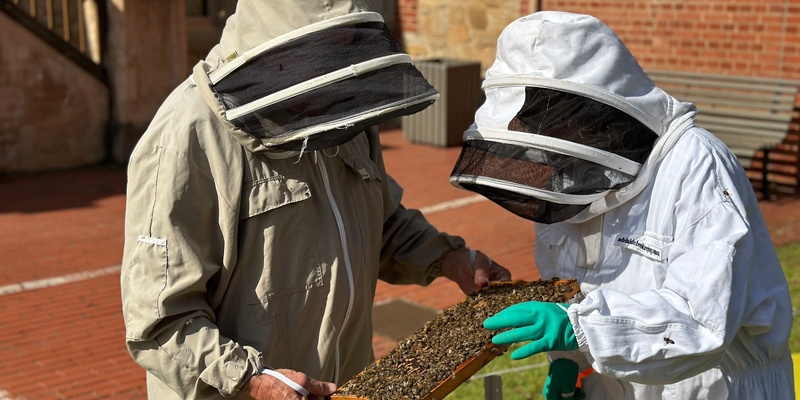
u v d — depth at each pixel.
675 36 9.66
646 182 2.38
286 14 2.31
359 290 2.63
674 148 2.37
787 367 2.62
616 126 2.32
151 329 2.35
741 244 2.22
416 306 6.07
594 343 2.16
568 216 2.41
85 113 10.34
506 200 2.45
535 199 2.41
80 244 7.51
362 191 2.72
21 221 8.20
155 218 2.35
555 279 2.56
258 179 2.43
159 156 2.37
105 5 10.26
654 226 2.38
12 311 6.04
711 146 2.38
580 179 2.33
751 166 9.21
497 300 2.51
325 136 2.32
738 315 2.19
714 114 9.19
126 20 10.12
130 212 2.41
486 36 11.60
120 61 10.23
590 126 2.30
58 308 6.11
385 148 11.23
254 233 2.43
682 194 2.32
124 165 10.41
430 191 9.12
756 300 2.35
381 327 5.69
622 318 2.18
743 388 2.49
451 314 2.52
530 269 6.74
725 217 2.25
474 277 2.88
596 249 2.53
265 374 2.29
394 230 3.03
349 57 2.29
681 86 9.52
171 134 2.37
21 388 4.92
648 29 9.88
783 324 2.48
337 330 2.53
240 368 2.28
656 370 2.19
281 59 2.29
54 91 10.09
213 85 2.37
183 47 10.59
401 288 6.46
